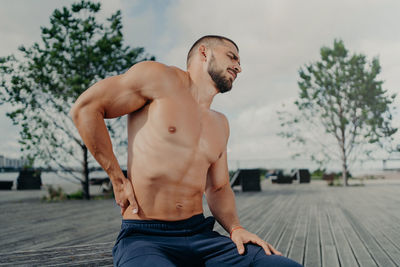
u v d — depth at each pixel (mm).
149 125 1208
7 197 11992
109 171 1198
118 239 1199
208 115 1318
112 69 10547
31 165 10570
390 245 3557
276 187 15727
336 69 15914
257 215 6328
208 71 1295
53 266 1533
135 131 1243
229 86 1331
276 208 7414
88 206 8641
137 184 1196
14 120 10031
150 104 1222
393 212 6359
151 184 1180
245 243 1271
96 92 1151
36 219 6184
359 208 7074
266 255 1164
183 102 1231
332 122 15789
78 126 1155
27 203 9570
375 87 15695
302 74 16531
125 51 10766
